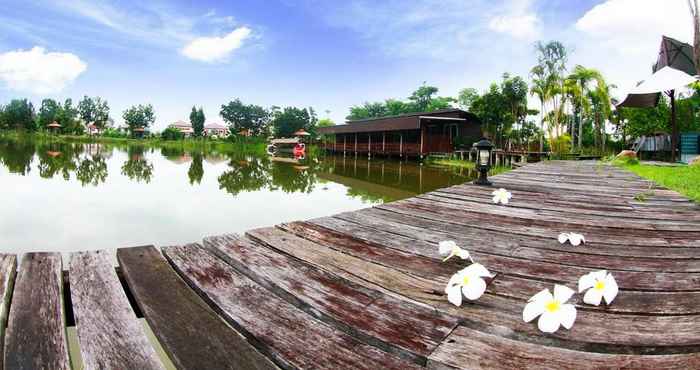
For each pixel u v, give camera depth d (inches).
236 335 42.9
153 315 46.7
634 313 50.8
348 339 43.5
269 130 2047.2
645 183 211.9
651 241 88.5
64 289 56.1
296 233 88.6
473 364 38.2
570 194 165.0
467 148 895.7
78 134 2098.9
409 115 985.5
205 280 58.0
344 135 1337.4
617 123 904.3
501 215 115.8
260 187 387.5
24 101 1955.0
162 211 241.9
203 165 684.7
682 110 640.4
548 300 46.8
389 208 123.8
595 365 38.5
